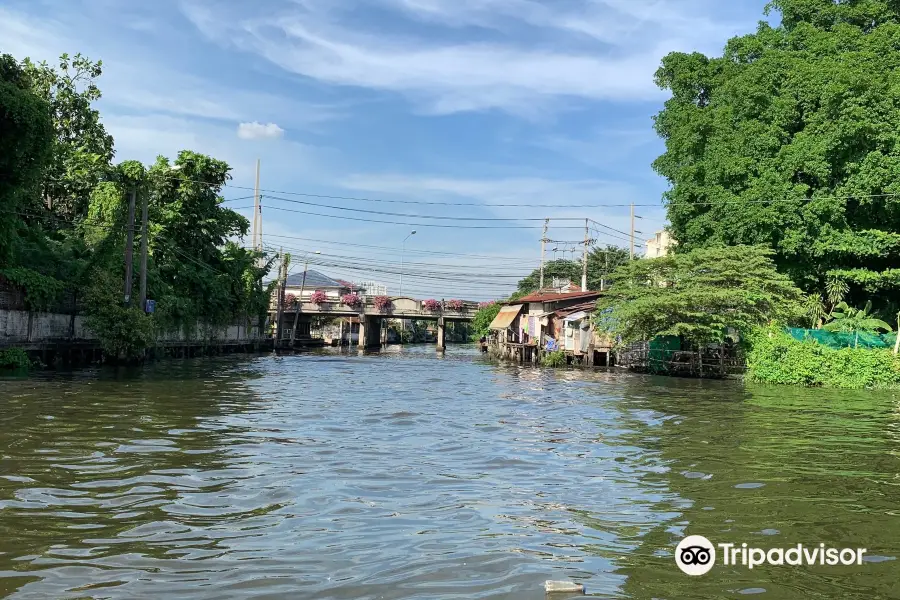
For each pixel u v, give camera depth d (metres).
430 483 8.71
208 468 9.17
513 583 5.42
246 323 54.66
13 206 25.06
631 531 6.84
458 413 16.02
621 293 33.34
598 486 8.71
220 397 17.91
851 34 32.19
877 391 23.09
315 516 7.14
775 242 30.95
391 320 109.75
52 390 17.89
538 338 47.50
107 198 35.62
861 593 5.33
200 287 42.88
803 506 7.80
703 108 36.88
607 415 15.91
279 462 9.69
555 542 6.46
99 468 8.98
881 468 9.88
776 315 29.00
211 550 6.05
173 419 13.45
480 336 76.06
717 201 31.73
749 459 10.52
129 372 25.58
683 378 28.92
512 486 8.66
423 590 5.25
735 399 19.83
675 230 36.41
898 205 29.45
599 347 39.28
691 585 5.44
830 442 12.12
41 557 5.77
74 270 29.72
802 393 22.00
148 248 38.25
